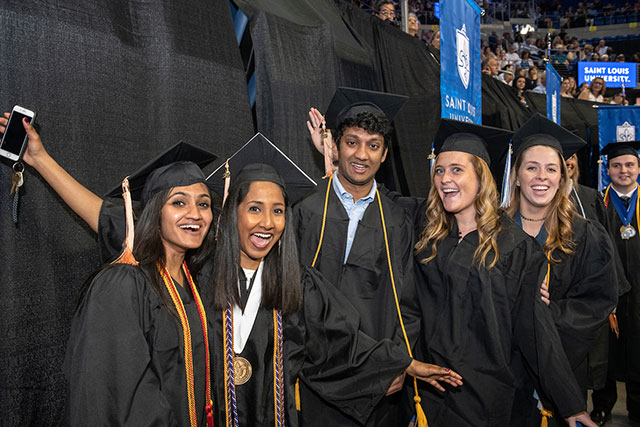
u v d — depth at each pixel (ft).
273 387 6.27
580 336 7.84
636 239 13.44
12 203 5.81
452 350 7.38
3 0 5.80
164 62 7.75
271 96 10.09
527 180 8.32
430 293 7.80
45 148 6.10
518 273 7.41
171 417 5.02
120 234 6.11
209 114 8.43
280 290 6.36
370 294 7.82
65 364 4.89
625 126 22.38
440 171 7.71
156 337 5.25
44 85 6.13
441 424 7.61
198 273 6.29
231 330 6.06
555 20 72.49
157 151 7.63
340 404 7.01
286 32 10.68
